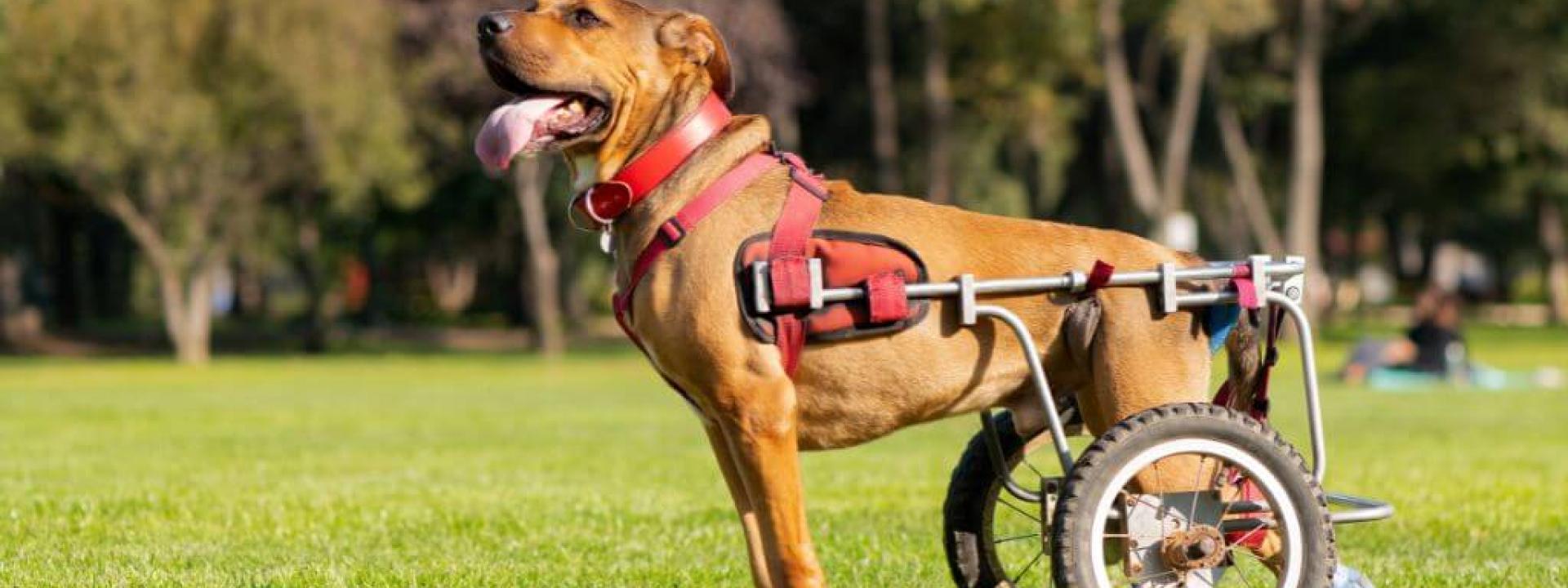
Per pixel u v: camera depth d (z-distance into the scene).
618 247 4.88
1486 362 28.64
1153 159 40.06
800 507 4.66
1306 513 4.58
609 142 4.81
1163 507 4.62
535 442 13.09
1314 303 38.59
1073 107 35.34
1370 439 13.12
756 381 4.63
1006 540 5.68
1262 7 28.83
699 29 4.84
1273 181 42.69
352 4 31.48
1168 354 4.76
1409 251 71.50
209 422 15.60
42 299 51.12
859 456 11.76
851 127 38.16
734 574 6.35
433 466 10.92
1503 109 36.16
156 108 29.22
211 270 33.31
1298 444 12.57
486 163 4.71
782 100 32.44
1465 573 6.37
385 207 42.72
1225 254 42.66
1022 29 31.09
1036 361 4.65
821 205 4.80
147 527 7.67
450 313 60.31
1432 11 36.62
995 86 33.69
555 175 37.72
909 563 6.66
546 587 6.06
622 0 4.87
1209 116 39.97
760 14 31.94
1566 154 37.88
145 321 54.75
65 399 19.98
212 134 30.05
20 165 32.84
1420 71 36.50
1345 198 43.31
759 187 4.78
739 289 4.64
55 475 10.14
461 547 7.10
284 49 30.08
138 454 11.83
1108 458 4.51
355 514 8.13
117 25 28.80
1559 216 46.19
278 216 40.62
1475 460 11.20
